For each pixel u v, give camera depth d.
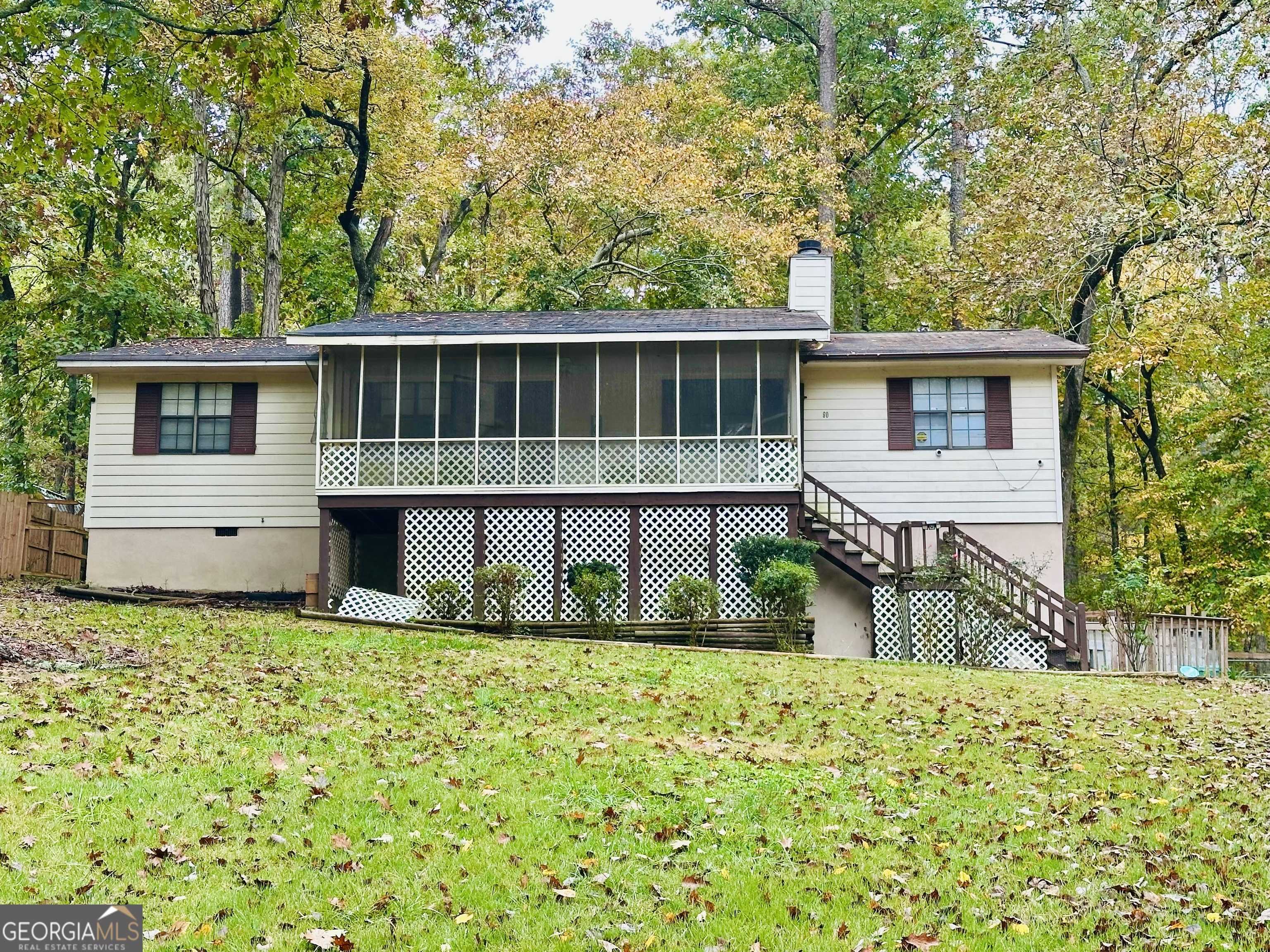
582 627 21.09
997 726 13.27
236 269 40.34
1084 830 9.27
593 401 22.88
